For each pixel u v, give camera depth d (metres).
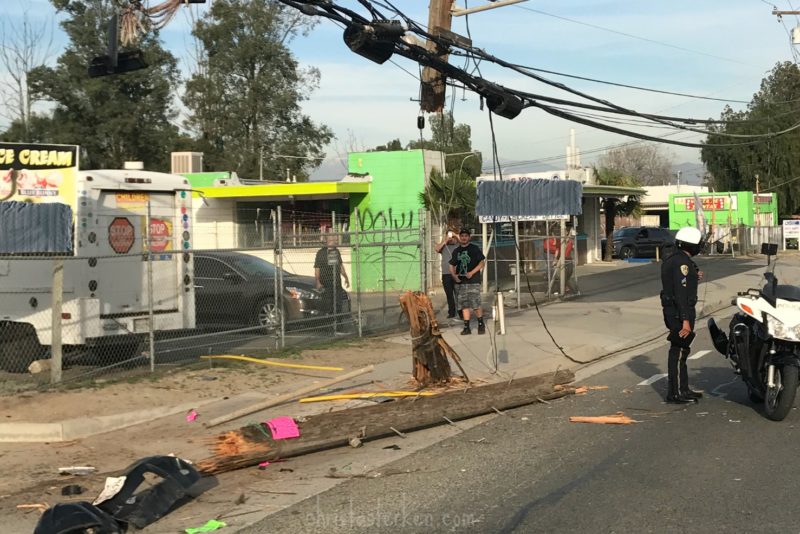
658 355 12.80
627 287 23.67
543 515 5.43
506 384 8.87
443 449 7.32
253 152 48.16
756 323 8.20
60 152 10.35
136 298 11.52
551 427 8.03
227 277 14.22
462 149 41.66
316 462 7.02
